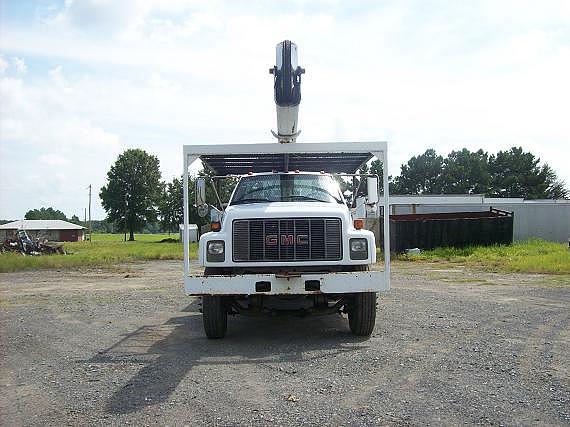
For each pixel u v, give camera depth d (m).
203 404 4.51
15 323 8.73
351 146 7.17
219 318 6.97
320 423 4.02
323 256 6.68
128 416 4.28
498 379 5.03
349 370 5.43
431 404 4.37
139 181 87.56
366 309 6.86
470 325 7.66
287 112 7.68
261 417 4.17
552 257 18.28
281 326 8.05
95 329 8.09
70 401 4.70
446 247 25.05
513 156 89.38
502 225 25.86
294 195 7.86
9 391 5.05
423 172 92.56
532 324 7.70
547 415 4.07
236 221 6.75
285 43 7.35
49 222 92.75
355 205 8.59
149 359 6.14
